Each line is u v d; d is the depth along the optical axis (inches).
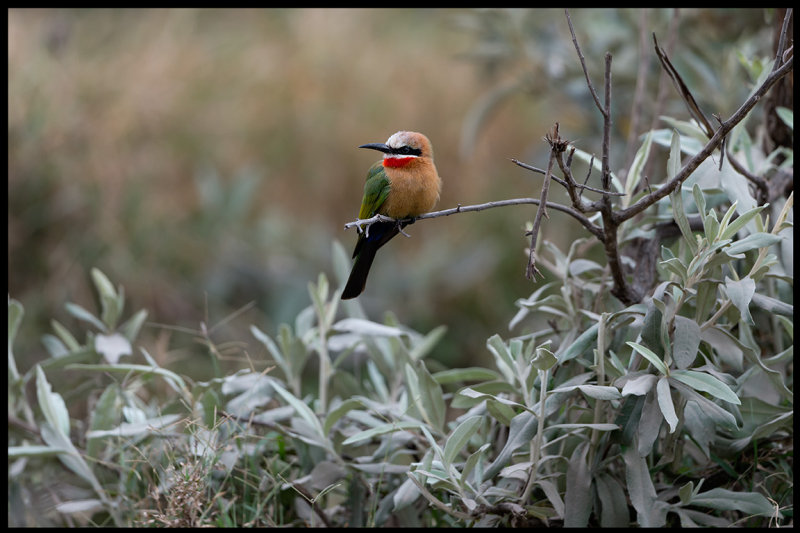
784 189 247.8
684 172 190.7
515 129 587.2
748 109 183.9
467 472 206.1
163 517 225.5
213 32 645.9
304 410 241.6
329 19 649.0
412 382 244.4
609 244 202.5
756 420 222.4
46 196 524.7
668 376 195.3
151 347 456.4
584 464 210.5
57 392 287.7
